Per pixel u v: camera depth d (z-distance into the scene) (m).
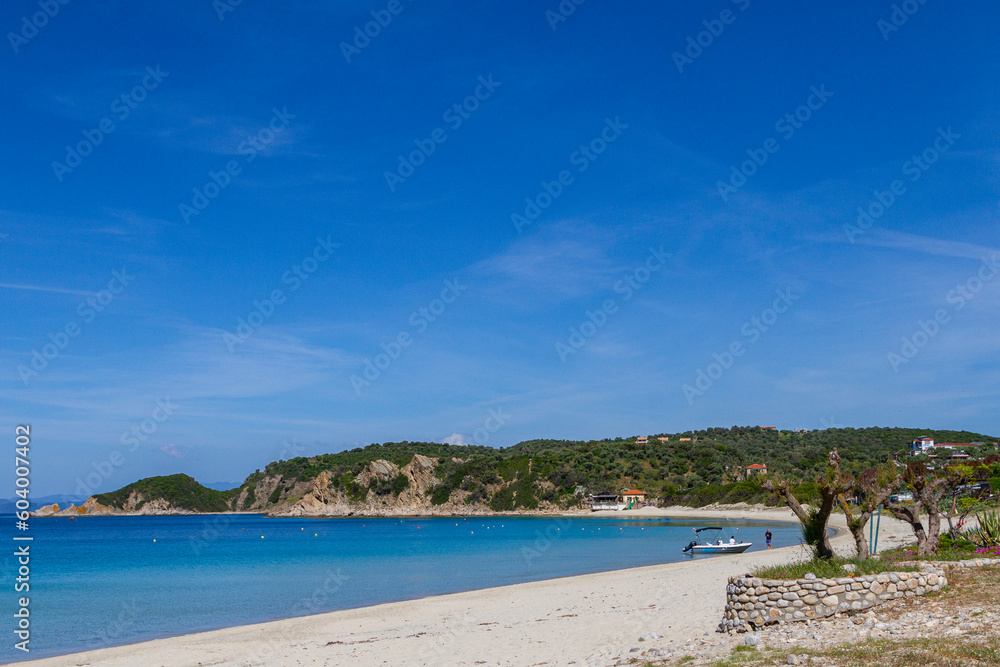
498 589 35.06
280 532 118.19
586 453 192.88
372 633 23.25
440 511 187.12
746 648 12.73
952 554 19.95
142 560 61.44
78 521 191.88
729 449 178.00
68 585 42.28
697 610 21.00
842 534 57.09
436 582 41.59
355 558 61.31
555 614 23.97
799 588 14.68
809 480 115.50
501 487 184.38
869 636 12.27
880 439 171.38
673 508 150.12
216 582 43.44
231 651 21.23
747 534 83.75
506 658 16.70
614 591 29.81
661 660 13.05
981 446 142.38
